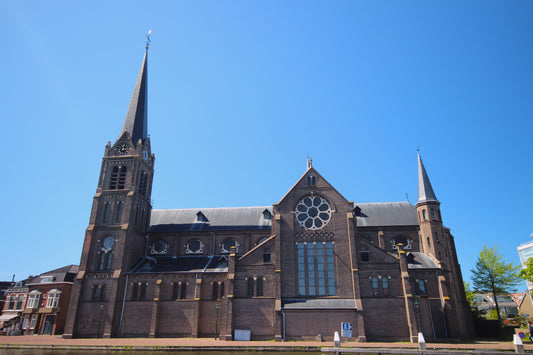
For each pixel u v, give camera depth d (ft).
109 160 211.00
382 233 195.52
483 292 219.41
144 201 213.25
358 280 157.38
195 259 197.88
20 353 120.37
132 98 235.61
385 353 108.37
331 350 109.91
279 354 117.39
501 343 140.15
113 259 185.78
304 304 153.79
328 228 169.78
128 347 129.59
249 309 156.56
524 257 298.15
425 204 192.34
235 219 216.54
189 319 172.76
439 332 157.58
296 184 178.60
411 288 154.81
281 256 164.96
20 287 242.17
